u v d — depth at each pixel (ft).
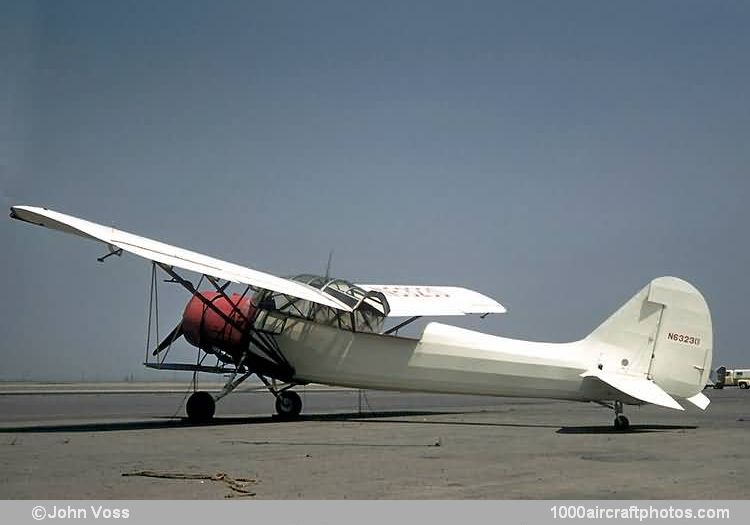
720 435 49.47
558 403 108.47
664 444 43.42
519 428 55.47
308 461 35.29
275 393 65.21
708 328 54.03
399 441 44.86
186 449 40.29
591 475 31.30
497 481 29.63
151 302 58.13
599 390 55.98
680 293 54.80
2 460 35.60
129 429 53.57
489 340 59.36
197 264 56.13
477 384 59.11
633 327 55.77
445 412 79.97
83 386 201.16
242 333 63.10
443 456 37.45
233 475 30.99
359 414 74.84
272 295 63.72
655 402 51.19
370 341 61.57
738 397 147.74
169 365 60.80
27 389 163.12
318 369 62.80
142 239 57.06
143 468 32.89
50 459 35.96
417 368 60.54
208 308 63.77
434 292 76.79
